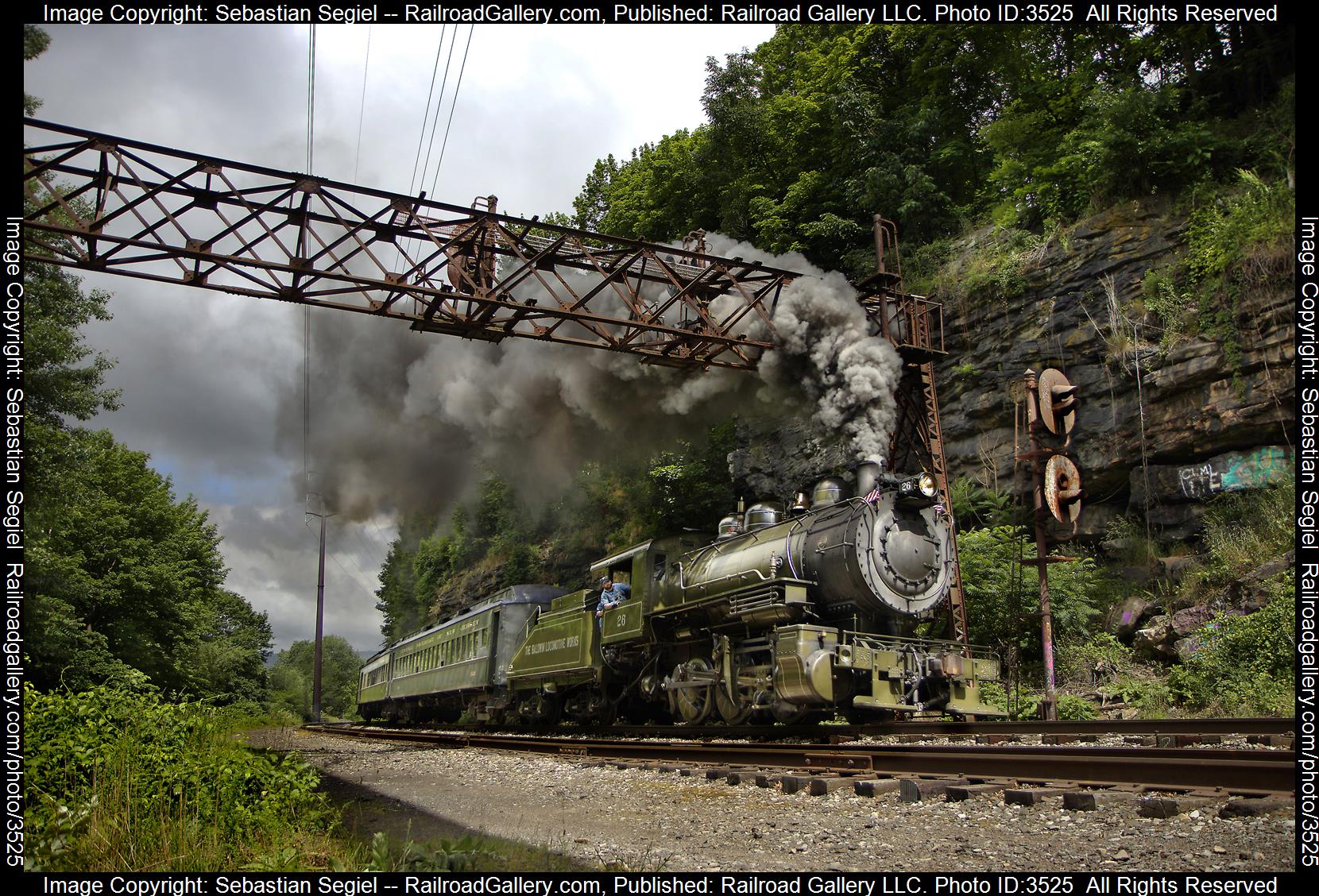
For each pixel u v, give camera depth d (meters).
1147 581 16.16
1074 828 5.64
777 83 29.84
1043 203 20.88
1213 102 20.27
